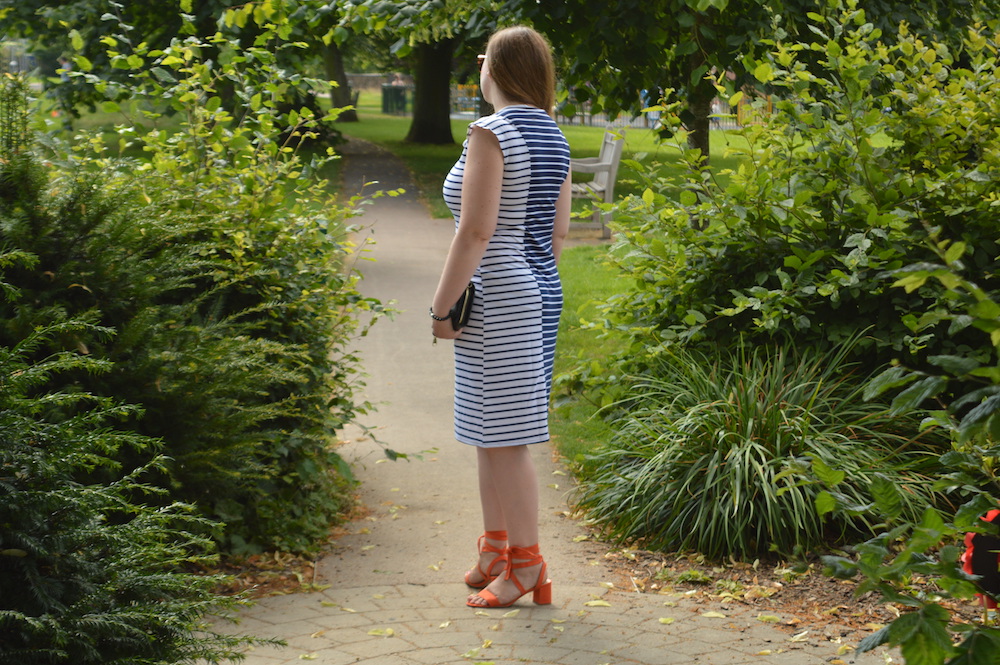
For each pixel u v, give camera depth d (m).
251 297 4.49
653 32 7.07
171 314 3.86
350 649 3.15
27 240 3.49
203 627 2.70
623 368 5.57
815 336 4.97
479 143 3.25
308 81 5.73
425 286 9.80
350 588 3.78
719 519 4.09
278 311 4.45
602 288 9.80
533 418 3.40
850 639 3.24
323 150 23.97
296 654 3.10
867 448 4.33
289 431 4.49
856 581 3.75
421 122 28.69
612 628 3.34
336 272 5.06
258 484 4.25
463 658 3.07
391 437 5.83
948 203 4.91
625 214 5.55
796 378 4.68
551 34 7.44
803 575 3.84
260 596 3.69
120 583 2.29
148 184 4.54
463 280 3.32
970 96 4.98
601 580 3.87
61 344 3.38
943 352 4.64
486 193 3.25
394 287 9.71
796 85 5.16
